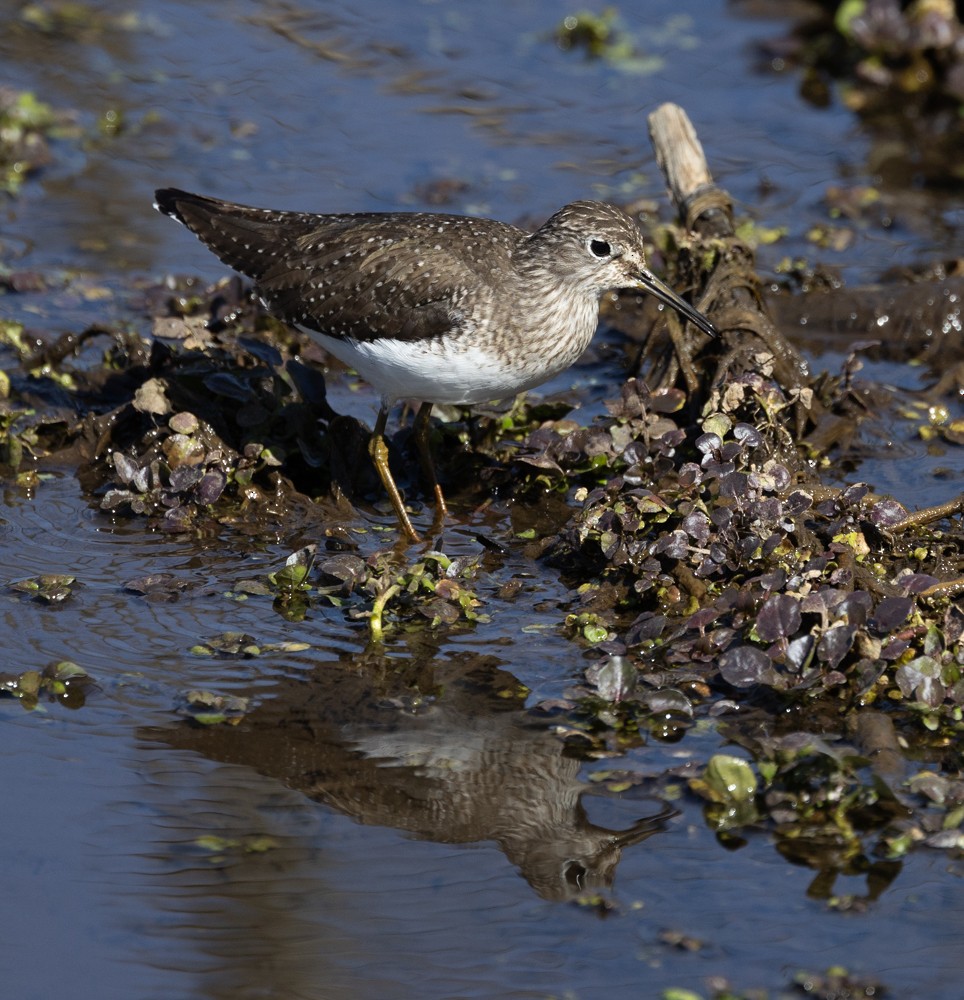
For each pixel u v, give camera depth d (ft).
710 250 48.49
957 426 47.21
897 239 60.70
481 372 41.32
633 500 39.47
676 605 37.55
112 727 32.45
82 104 69.82
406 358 41.24
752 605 35.50
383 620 37.29
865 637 33.94
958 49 72.54
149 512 42.39
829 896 27.66
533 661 35.55
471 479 45.91
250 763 31.40
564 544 40.65
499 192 63.36
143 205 62.13
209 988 25.32
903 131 70.08
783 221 62.03
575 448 44.09
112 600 37.91
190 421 43.50
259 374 46.93
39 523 41.96
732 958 26.18
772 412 42.19
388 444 46.85
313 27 79.36
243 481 43.27
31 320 52.90
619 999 25.25
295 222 44.78
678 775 30.81
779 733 32.58
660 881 28.14
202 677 34.53
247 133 67.87
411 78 74.33
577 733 32.42
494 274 40.78
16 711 32.91
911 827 29.14
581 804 30.30
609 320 56.18
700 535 37.42
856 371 47.88
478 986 25.58
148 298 54.03
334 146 67.31
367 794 30.53
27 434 45.62
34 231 59.62
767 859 28.66
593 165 66.54
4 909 26.94
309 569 39.14
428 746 32.12
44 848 28.55
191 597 38.27
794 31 78.74
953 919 27.02
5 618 36.70
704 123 70.38
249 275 45.01
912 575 35.88
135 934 26.50
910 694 32.94
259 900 27.45
